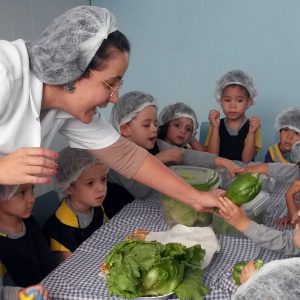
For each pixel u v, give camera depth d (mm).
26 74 1096
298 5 3096
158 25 3373
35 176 973
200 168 1678
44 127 1230
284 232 1310
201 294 1106
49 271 1587
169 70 3453
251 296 911
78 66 1072
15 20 2367
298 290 881
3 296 1115
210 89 3406
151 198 1771
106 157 1432
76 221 1734
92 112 1210
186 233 1361
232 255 1301
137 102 2100
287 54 3211
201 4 3270
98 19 1069
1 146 1115
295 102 3287
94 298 1121
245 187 1309
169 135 2582
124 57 1102
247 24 3234
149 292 1089
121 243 1185
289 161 2570
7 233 1494
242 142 2834
